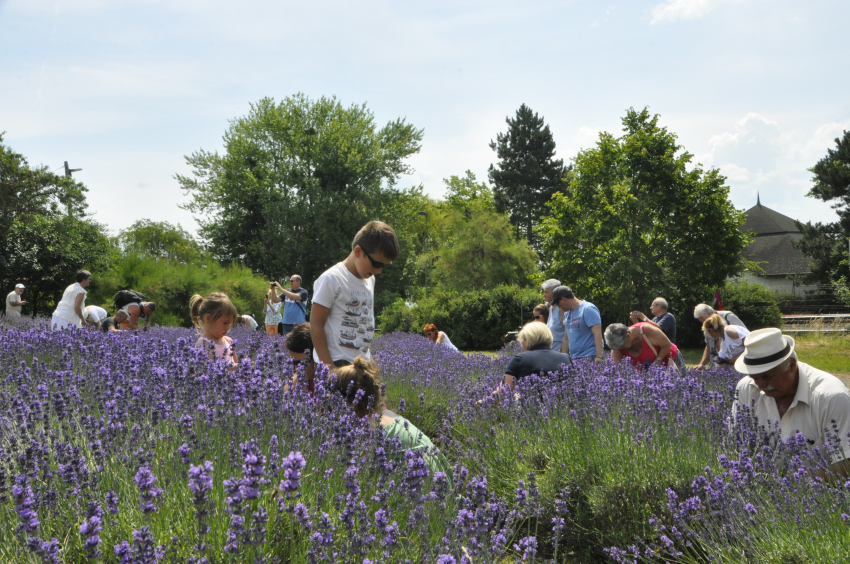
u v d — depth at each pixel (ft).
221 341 16.42
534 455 13.04
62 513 6.98
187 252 181.98
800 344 73.26
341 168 153.58
